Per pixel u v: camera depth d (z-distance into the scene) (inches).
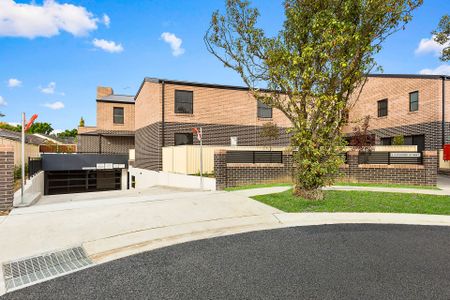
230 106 738.2
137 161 893.8
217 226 238.7
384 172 492.1
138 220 249.6
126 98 1130.0
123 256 174.6
